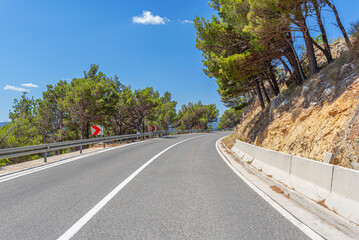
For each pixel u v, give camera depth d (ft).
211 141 78.23
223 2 45.24
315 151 23.82
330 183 12.76
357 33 29.55
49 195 16.38
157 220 11.58
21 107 138.92
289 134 32.04
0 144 78.33
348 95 23.50
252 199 15.03
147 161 32.53
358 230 9.46
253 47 46.60
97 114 108.27
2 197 16.19
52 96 116.67
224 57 51.37
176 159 34.60
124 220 11.62
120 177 22.08
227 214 12.31
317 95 30.89
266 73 64.54
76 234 10.10
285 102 40.16
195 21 51.65
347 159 18.35
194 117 226.58
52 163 32.86
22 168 29.30
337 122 22.82
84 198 15.52
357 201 10.64
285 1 32.73
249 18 37.81
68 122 116.57
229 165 29.37
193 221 11.40
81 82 105.29
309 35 39.81
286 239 9.41
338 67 30.04
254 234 9.88
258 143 43.60
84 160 34.83
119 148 54.34
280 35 42.63
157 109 162.71
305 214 12.32
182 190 17.29
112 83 138.72
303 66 65.00
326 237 9.62
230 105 154.81
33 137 116.78
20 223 11.44
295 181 16.21
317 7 35.68
